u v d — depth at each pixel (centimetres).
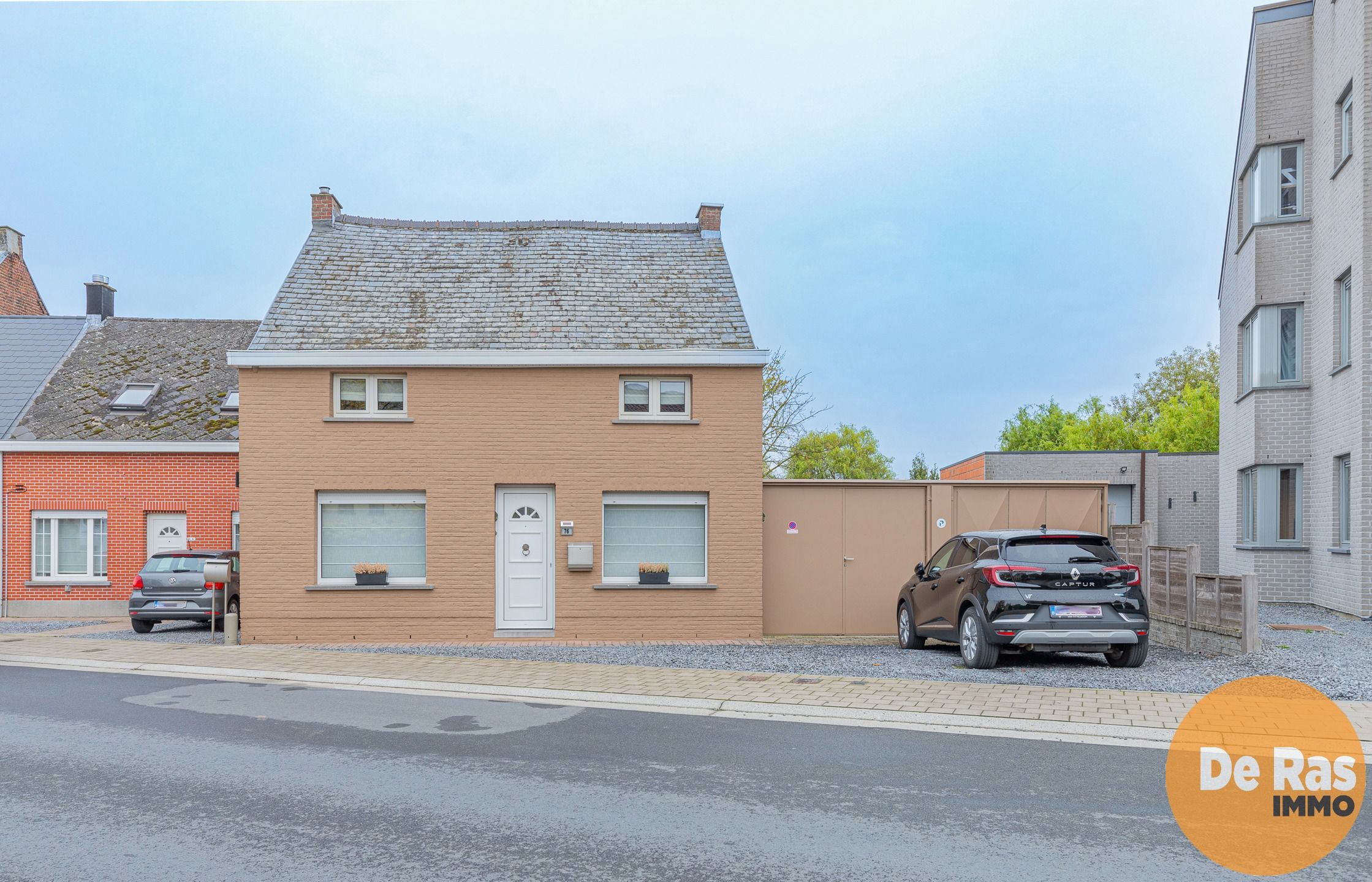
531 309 1642
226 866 515
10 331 2669
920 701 958
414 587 1534
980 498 1612
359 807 621
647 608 1543
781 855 529
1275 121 1888
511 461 1551
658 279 1733
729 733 845
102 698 1031
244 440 1544
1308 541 1833
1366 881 496
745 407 1565
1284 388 1859
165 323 2773
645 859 524
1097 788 664
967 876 497
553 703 988
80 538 2212
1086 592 1108
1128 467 3128
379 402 1574
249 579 1533
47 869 512
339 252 1758
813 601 1600
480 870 508
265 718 911
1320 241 1786
